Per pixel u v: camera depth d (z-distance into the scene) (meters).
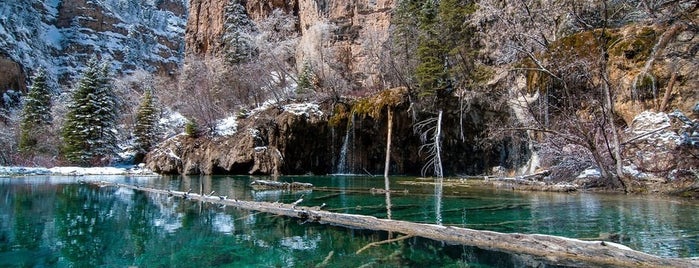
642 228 7.79
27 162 34.59
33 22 92.31
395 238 7.43
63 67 93.44
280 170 28.17
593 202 11.73
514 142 25.03
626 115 19.02
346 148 29.59
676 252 5.91
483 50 26.61
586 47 19.34
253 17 56.94
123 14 124.44
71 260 6.00
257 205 11.20
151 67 111.31
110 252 6.50
